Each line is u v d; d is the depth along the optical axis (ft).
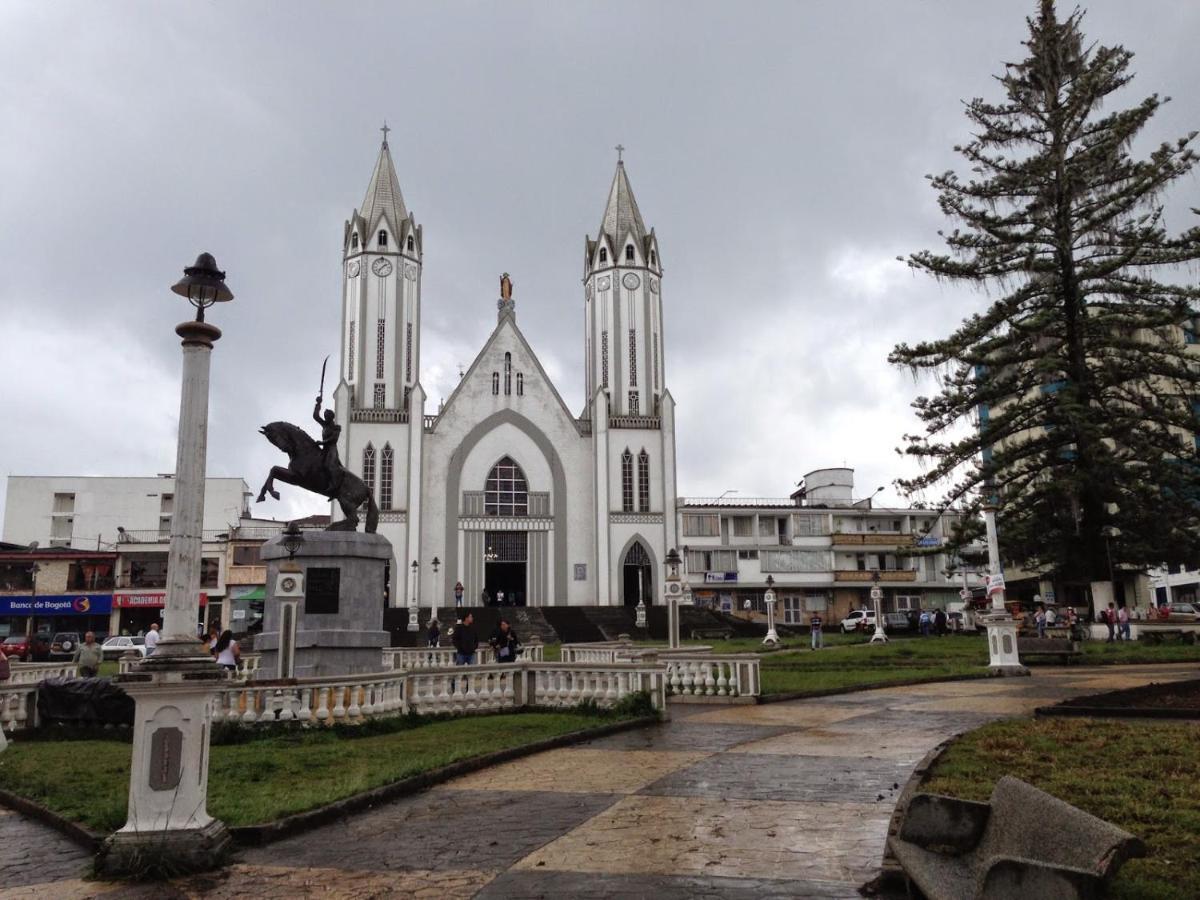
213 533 213.66
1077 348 110.93
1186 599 207.82
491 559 192.24
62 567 186.70
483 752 35.63
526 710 53.06
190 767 22.79
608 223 212.43
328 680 45.32
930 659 88.07
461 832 24.86
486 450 195.00
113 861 21.79
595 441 195.11
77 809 28.27
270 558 61.21
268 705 44.24
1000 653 72.59
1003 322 113.29
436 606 184.75
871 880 19.45
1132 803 23.79
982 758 30.89
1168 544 105.40
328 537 60.75
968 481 111.14
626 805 27.43
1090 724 37.83
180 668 22.93
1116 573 125.39
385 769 32.55
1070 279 110.01
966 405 112.06
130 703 45.78
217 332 25.39
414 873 21.29
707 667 58.03
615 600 189.78
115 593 185.57
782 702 56.44
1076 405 103.86
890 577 210.59
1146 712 40.55
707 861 21.38
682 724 46.32
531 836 24.18
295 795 28.37
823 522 214.28
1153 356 107.55
